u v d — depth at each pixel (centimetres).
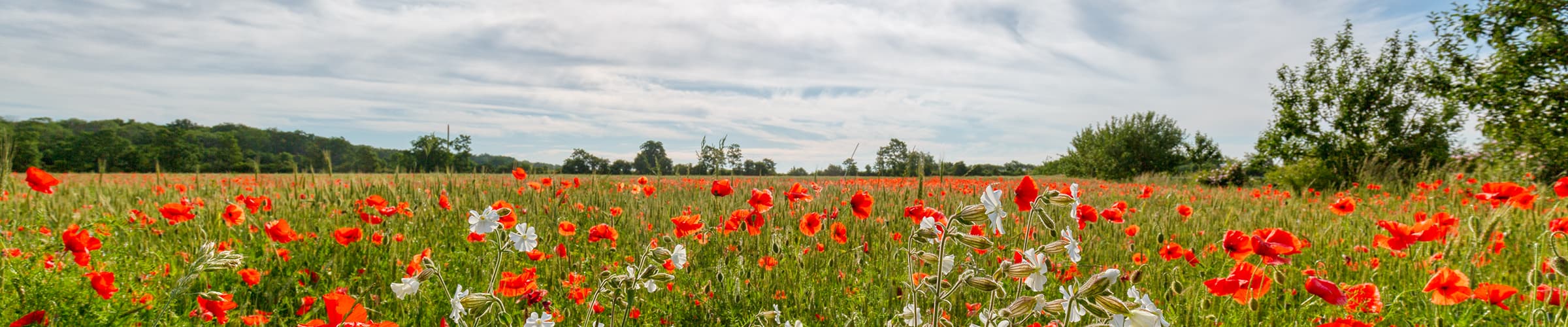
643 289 316
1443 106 2162
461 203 565
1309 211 693
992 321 177
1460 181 788
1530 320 261
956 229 183
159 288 309
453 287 331
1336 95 2442
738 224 397
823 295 336
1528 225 415
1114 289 329
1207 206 734
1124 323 150
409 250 407
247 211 460
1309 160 2417
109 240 390
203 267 191
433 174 610
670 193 643
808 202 517
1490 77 1605
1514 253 390
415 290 204
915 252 201
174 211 394
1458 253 370
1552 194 551
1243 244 244
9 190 396
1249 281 234
